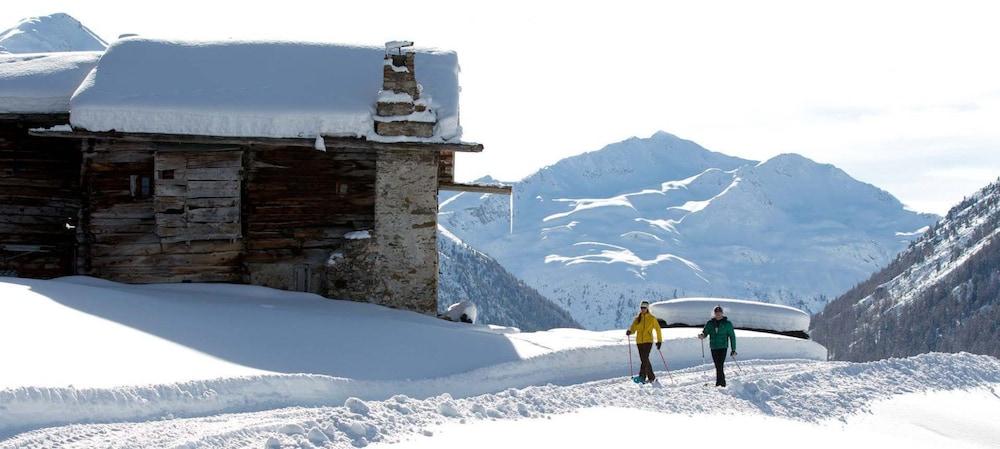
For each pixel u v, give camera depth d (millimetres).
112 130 29516
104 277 29953
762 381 23656
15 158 31969
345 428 14203
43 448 12445
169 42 33000
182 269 30047
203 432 13953
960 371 30109
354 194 30562
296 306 27641
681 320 34781
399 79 29969
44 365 16469
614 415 17922
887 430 21062
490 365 22562
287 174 30531
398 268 29734
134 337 20344
